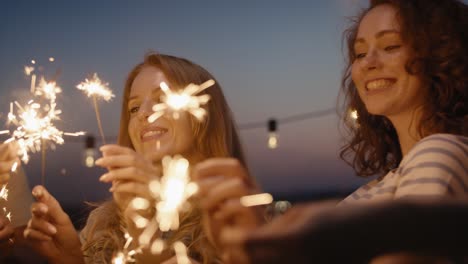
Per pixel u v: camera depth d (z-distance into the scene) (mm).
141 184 1654
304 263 803
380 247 805
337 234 799
